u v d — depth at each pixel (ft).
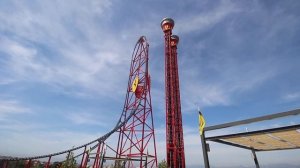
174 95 263.49
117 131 188.14
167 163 223.71
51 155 195.42
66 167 195.31
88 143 195.11
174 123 244.22
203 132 46.26
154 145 177.58
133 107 197.16
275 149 60.70
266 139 48.93
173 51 296.30
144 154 169.99
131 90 206.49
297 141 49.90
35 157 192.75
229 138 46.32
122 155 176.04
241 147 57.31
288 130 36.78
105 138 190.39
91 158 172.86
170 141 238.48
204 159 43.83
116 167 173.78
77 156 204.74
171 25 309.22
